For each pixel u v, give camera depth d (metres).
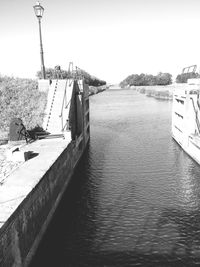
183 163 24.50
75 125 27.31
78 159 24.92
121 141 33.16
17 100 25.03
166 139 33.94
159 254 12.36
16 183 12.09
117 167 23.66
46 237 13.58
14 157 15.44
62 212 16.14
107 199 17.73
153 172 22.34
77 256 12.27
